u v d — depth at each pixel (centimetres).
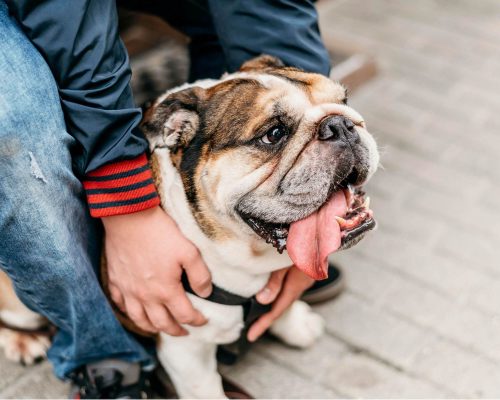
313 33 218
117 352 220
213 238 192
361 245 293
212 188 185
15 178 170
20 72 169
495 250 287
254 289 205
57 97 176
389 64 432
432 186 328
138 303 200
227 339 216
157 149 197
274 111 178
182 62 362
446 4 509
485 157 347
